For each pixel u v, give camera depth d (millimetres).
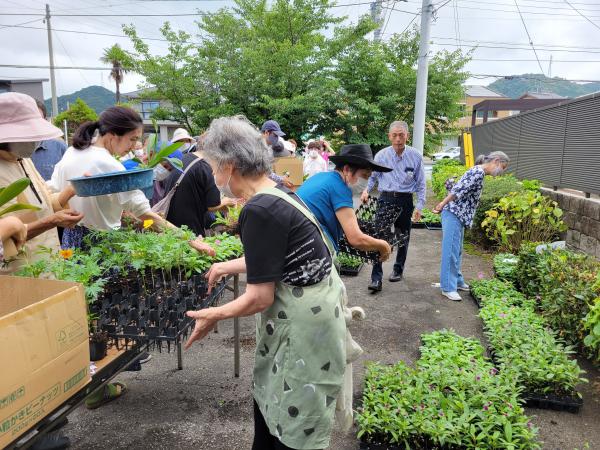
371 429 2551
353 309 2240
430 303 4832
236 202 4281
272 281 1597
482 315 4105
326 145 8938
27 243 2244
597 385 3240
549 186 6992
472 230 7633
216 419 2830
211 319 1664
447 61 14562
